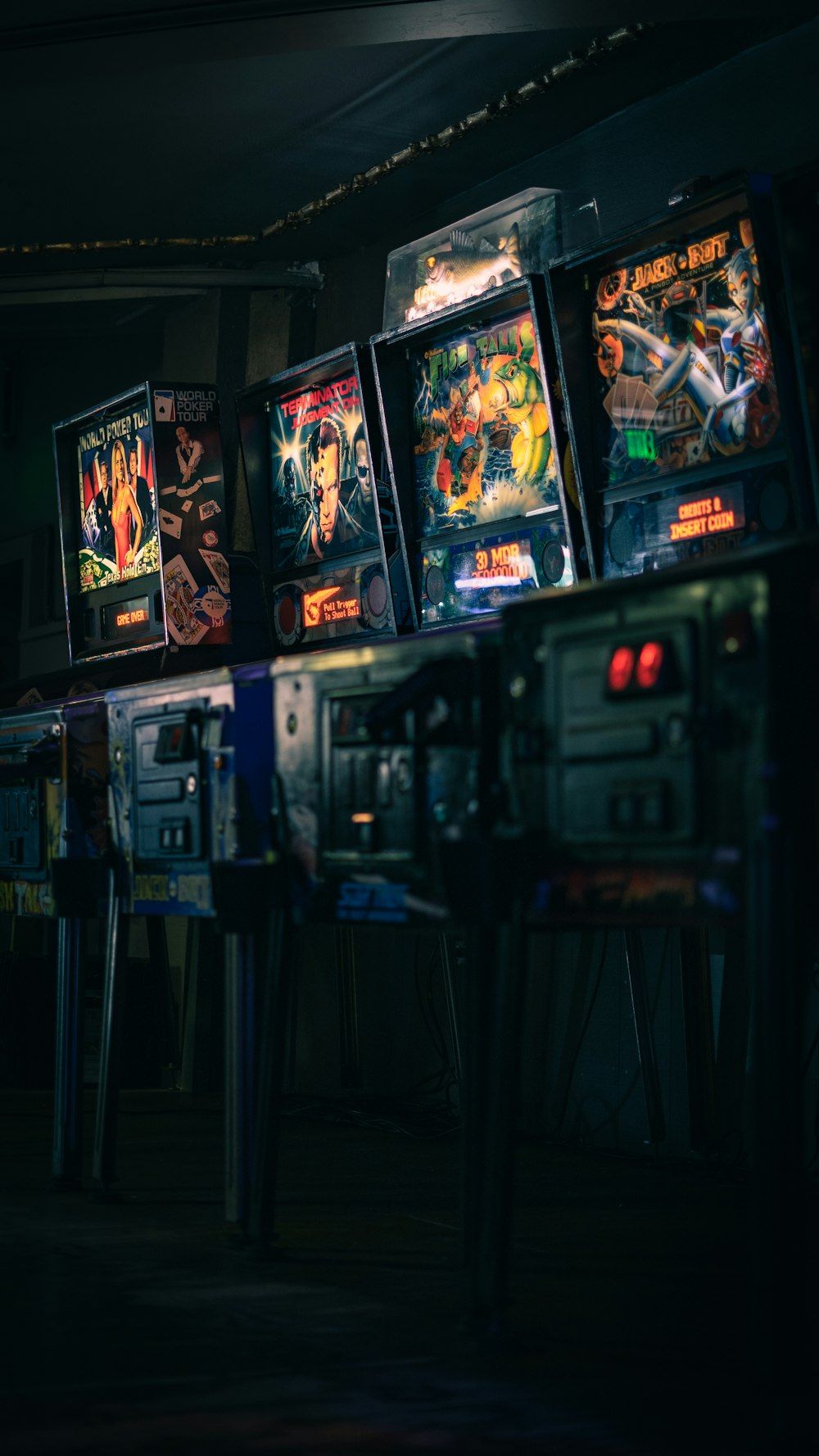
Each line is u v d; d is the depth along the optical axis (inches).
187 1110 252.2
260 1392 102.5
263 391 236.8
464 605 203.5
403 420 212.2
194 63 197.8
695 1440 93.6
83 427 275.3
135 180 247.8
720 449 163.0
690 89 204.4
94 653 274.1
